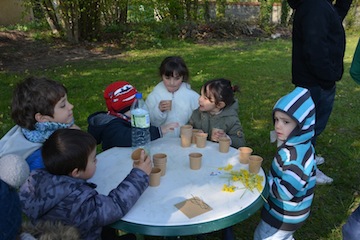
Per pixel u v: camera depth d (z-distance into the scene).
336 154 4.24
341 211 3.24
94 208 1.74
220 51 10.77
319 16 2.99
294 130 2.17
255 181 2.08
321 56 3.04
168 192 1.98
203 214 1.79
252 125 5.10
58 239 1.49
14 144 2.10
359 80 2.97
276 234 2.32
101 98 6.18
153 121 3.21
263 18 14.77
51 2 10.91
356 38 13.43
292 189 2.11
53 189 1.76
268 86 7.01
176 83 3.23
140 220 1.75
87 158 1.86
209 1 15.08
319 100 3.28
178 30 12.84
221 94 2.88
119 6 12.39
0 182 1.30
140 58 9.70
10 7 13.26
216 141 2.75
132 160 2.36
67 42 11.04
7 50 9.83
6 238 1.25
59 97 2.20
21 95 2.17
